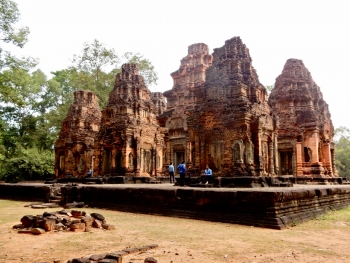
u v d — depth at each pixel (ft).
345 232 33.14
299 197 40.34
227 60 63.62
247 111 57.93
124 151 87.97
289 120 97.09
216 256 23.34
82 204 59.21
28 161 122.42
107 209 55.57
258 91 63.46
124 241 28.32
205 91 65.77
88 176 98.07
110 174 89.61
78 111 115.65
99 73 152.05
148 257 21.27
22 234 31.37
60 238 29.48
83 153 112.06
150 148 97.35
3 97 93.45
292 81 100.78
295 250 25.23
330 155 100.27
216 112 61.98
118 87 95.86
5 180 120.16
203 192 42.93
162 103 149.89
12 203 68.59
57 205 61.46
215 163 60.64
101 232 32.65
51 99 166.09
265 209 36.91
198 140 63.62
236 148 57.88
